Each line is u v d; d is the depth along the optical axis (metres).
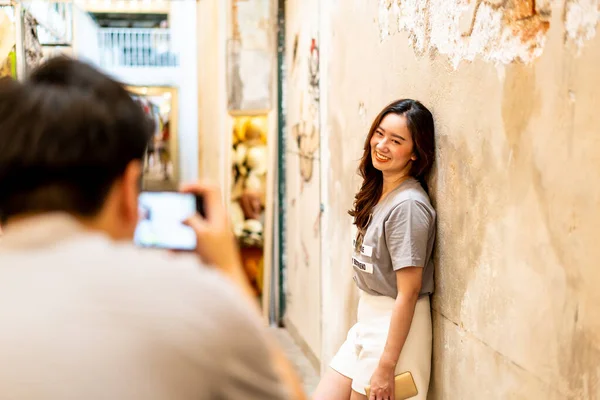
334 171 4.24
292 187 5.79
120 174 0.84
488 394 2.24
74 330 0.73
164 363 0.73
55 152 0.79
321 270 4.68
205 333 0.75
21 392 0.70
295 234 5.69
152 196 0.99
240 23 6.08
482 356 2.29
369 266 2.74
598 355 1.64
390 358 2.60
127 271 0.78
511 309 2.08
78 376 0.71
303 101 5.20
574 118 1.72
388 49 3.19
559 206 1.80
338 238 4.15
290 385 0.85
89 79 0.84
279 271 6.30
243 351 0.78
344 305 4.03
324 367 4.57
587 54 1.66
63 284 0.76
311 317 5.12
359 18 3.64
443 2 2.55
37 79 0.85
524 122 1.98
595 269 1.64
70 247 0.79
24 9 4.79
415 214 2.59
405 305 2.59
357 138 3.72
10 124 0.80
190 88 10.05
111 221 0.85
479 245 2.30
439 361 2.67
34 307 0.74
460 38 2.41
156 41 11.25
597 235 1.63
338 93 4.11
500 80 2.12
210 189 1.01
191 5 10.09
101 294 0.75
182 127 10.15
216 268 0.99
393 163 2.68
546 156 1.86
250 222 6.23
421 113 2.66
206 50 7.26
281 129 6.20
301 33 5.21
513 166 2.05
